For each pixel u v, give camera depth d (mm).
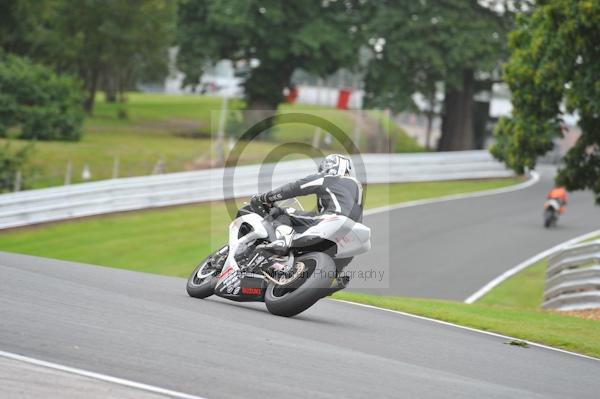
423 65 98750
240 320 18625
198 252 47344
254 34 99500
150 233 51688
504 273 46250
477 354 18328
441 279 44344
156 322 16969
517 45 43250
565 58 38875
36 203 52469
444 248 51969
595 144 42062
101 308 17812
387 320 22188
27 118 87938
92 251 46625
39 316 16156
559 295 36656
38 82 90312
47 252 45906
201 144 93625
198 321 17703
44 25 117812
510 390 14680
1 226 50750
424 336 20000
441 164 82625
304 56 103312
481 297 40875
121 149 85000
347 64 100438
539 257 50531
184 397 11969
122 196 57375
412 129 139750
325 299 25453
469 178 84938
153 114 134875
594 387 16094
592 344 22172
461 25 95438
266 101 105625
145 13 115062
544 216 60094
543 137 41188
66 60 122375
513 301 40312
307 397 12586
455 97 104938
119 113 125562
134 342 14891
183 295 22094
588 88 38375
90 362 13297
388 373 14875
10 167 61188
